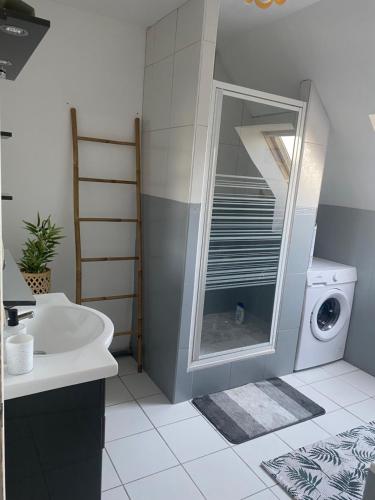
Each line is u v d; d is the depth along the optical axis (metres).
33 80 2.36
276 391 2.70
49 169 2.51
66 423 1.20
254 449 2.12
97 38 2.49
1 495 0.65
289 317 2.83
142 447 2.07
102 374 1.19
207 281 2.47
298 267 2.78
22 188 2.45
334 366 3.14
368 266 3.03
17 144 2.38
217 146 2.29
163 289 2.56
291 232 2.69
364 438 2.26
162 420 2.31
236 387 2.72
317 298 2.91
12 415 1.12
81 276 2.69
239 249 2.55
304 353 2.97
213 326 2.79
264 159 2.50
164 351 2.56
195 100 2.13
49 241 2.34
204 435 2.20
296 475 1.94
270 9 2.28
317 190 2.73
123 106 2.68
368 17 2.00
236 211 2.48
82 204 2.67
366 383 2.90
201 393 2.58
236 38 2.78
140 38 2.64
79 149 2.58
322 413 2.48
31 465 1.17
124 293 2.96
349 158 2.87
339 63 2.33
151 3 2.23
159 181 2.56
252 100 2.35
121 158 2.74
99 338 1.36
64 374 1.13
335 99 2.53
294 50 2.51
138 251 2.80
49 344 1.60
